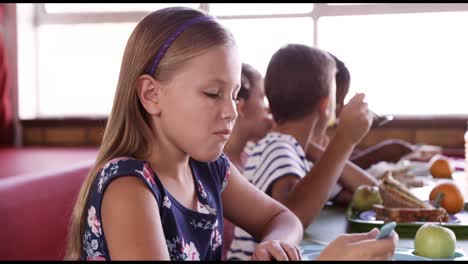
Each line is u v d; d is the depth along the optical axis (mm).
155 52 708
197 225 796
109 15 3877
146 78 712
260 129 1906
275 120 1373
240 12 3527
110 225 652
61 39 4012
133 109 734
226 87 707
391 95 3223
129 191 664
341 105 1469
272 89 1340
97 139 3918
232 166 986
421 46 3195
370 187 1235
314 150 1484
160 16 731
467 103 3164
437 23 3170
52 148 3887
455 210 1115
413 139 3203
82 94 4004
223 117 704
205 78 692
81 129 3953
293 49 1334
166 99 709
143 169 695
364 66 3264
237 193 973
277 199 1163
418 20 3197
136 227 641
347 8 3326
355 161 1938
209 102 698
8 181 2066
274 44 3477
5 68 3994
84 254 712
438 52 3180
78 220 728
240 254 1246
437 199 1102
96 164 740
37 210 2164
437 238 799
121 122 741
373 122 1315
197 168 870
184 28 708
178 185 784
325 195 1126
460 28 3143
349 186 1400
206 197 854
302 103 1320
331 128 2430
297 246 879
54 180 2340
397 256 802
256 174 1229
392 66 3232
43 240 2197
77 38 3973
